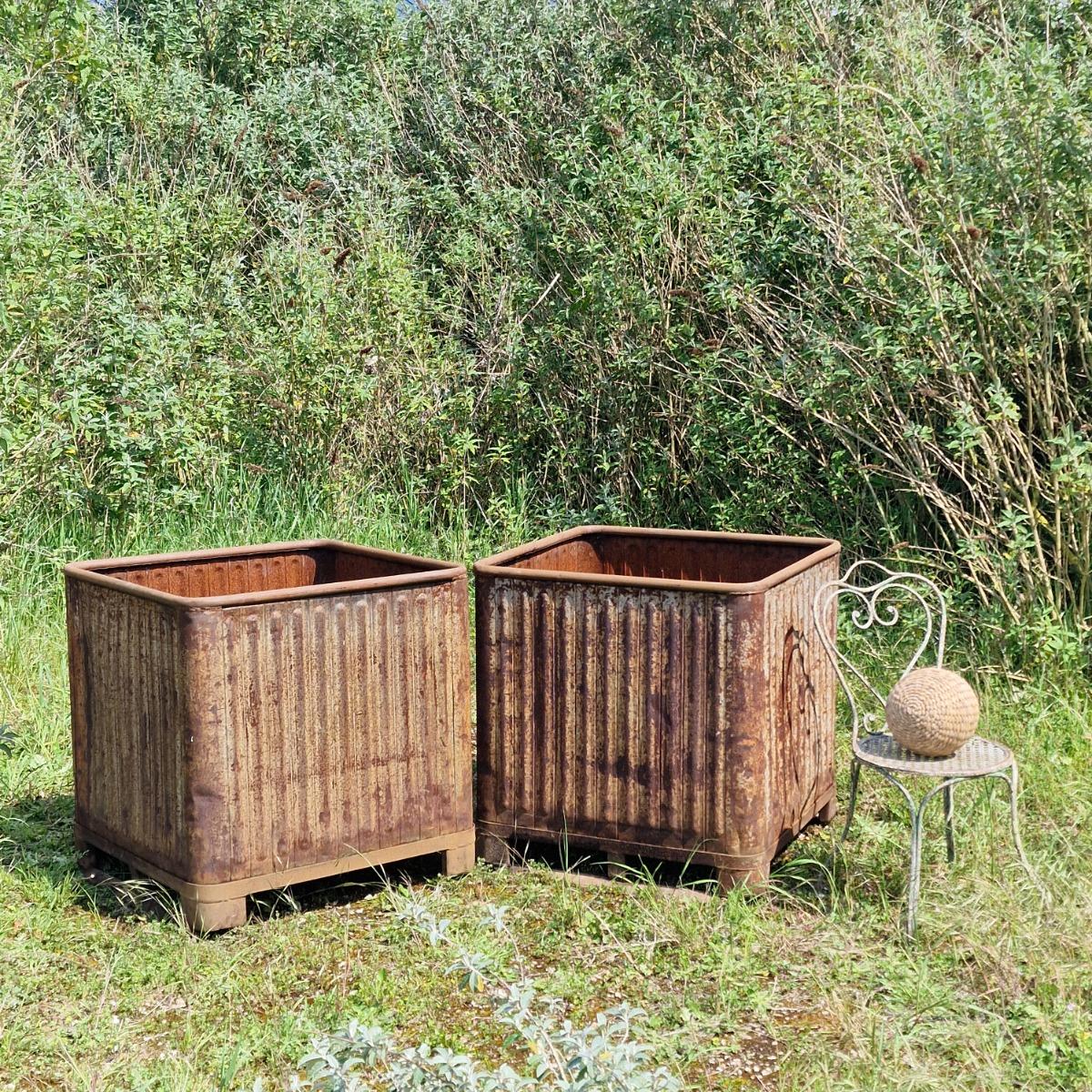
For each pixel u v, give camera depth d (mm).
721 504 7000
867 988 3373
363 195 8773
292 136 9812
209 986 3406
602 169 7520
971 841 4137
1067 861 4020
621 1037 3104
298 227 8711
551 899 3922
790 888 3982
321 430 7918
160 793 3736
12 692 5539
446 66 10273
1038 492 5770
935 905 3750
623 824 3977
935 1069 2990
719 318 7281
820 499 6793
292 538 7219
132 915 3785
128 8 11938
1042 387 6016
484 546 7402
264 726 3684
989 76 5988
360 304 8031
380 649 3869
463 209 8703
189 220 8969
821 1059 3033
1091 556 5641
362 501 7824
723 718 3814
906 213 6094
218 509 7367
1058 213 5863
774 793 3977
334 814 3824
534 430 8070
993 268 5805
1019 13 7320
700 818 3875
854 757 4039
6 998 3328
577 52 9656
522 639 4059
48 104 9555
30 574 6582
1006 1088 2904
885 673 5695
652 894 3871
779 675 3982
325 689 3777
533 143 9234
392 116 10211
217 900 3646
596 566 4984
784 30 8336
